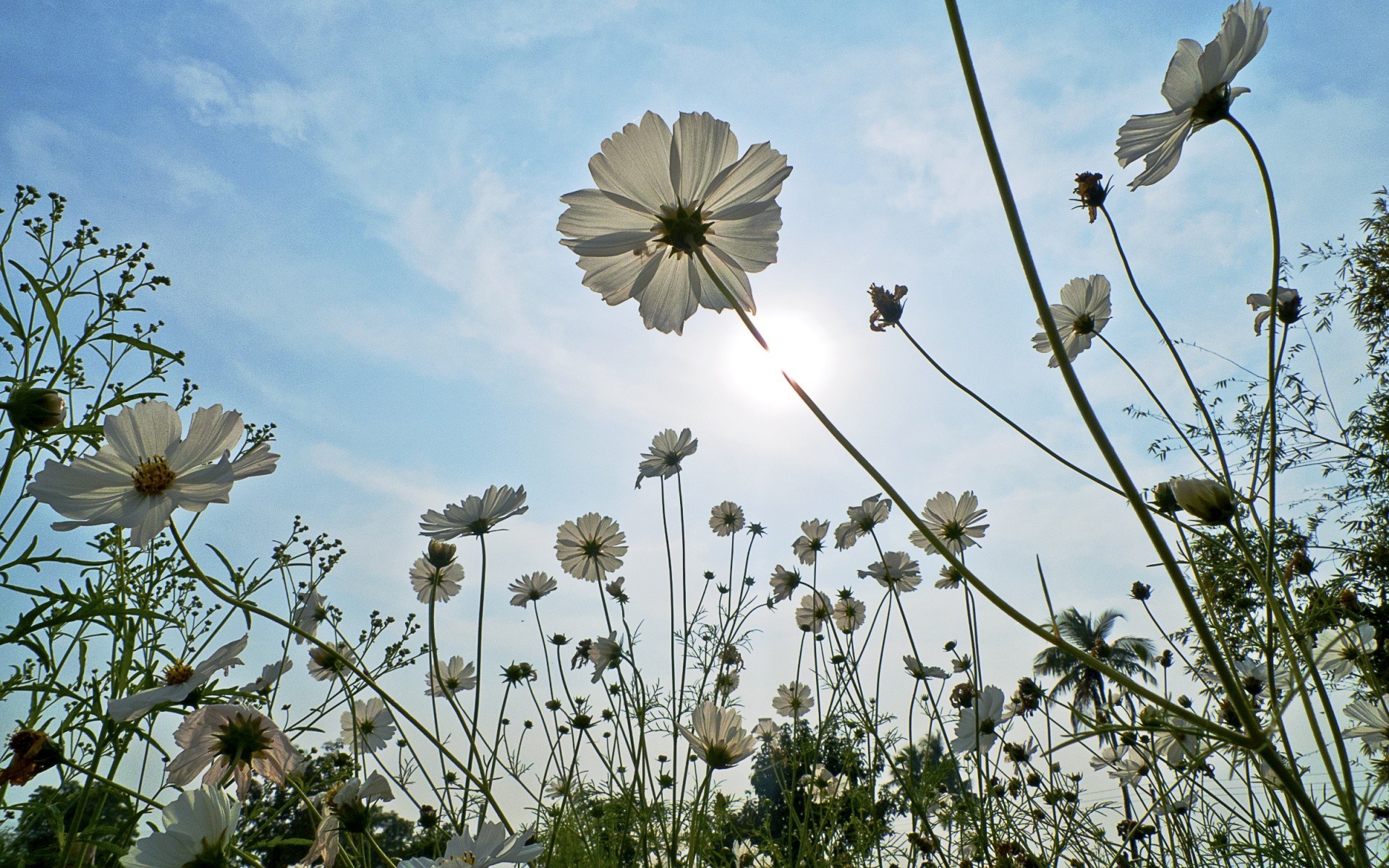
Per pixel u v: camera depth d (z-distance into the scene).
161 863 0.28
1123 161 0.32
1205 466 0.29
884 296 0.41
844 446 0.18
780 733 0.84
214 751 0.35
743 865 0.73
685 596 0.72
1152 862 0.54
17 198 0.42
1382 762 0.31
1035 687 0.62
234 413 0.33
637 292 0.30
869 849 0.64
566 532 0.76
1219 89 0.29
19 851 0.35
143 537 0.29
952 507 0.65
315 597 0.59
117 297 0.43
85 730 0.36
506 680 0.76
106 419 0.31
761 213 0.31
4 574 0.33
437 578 0.52
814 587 0.85
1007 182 0.16
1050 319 0.15
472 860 0.33
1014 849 0.58
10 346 0.38
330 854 0.38
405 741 0.48
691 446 0.81
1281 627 0.21
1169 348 0.31
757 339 0.20
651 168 0.31
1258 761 0.34
